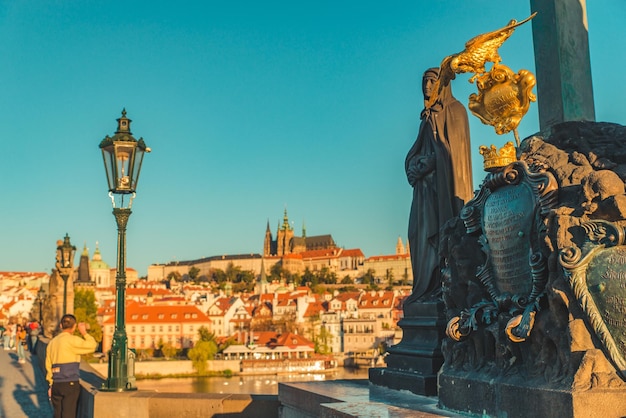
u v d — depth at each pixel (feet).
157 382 355.97
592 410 16.52
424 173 33.24
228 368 399.24
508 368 20.47
